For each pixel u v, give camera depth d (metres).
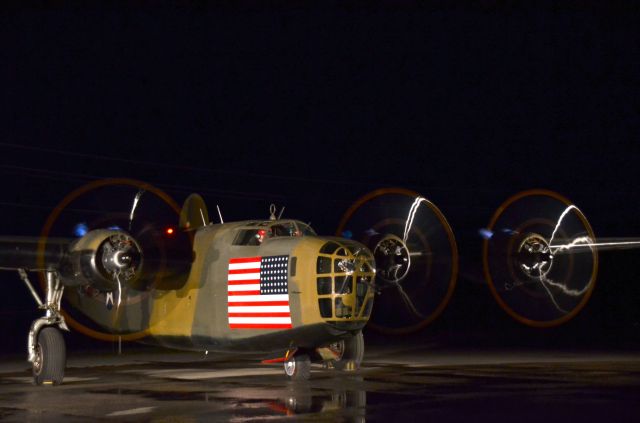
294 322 21.62
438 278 29.89
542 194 30.88
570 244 31.67
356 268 21.53
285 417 15.63
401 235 28.84
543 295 32.31
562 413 15.78
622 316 49.91
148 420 15.52
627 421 14.80
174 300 25.06
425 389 20.16
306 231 23.69
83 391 20.84
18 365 30.97
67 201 26.11
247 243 23.69
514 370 25.50
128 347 42.50
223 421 15.26
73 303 27.61
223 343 23.77
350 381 22.47
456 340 42.88
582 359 30.14
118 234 23.50
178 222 27.98
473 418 15.25
